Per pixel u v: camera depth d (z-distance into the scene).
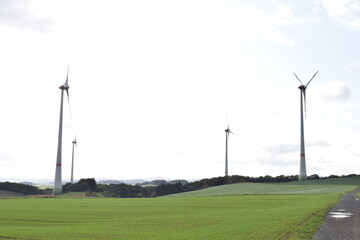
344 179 162.50
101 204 76.81
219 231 24.48
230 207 56.66
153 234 26.16
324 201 53.41
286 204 57.53
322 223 25.39
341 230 22.05
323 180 163.12
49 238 26.41
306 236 19.89
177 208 58.38
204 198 92.31
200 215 42.03
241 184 167.88
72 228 32.91
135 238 24.39
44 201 93.19
